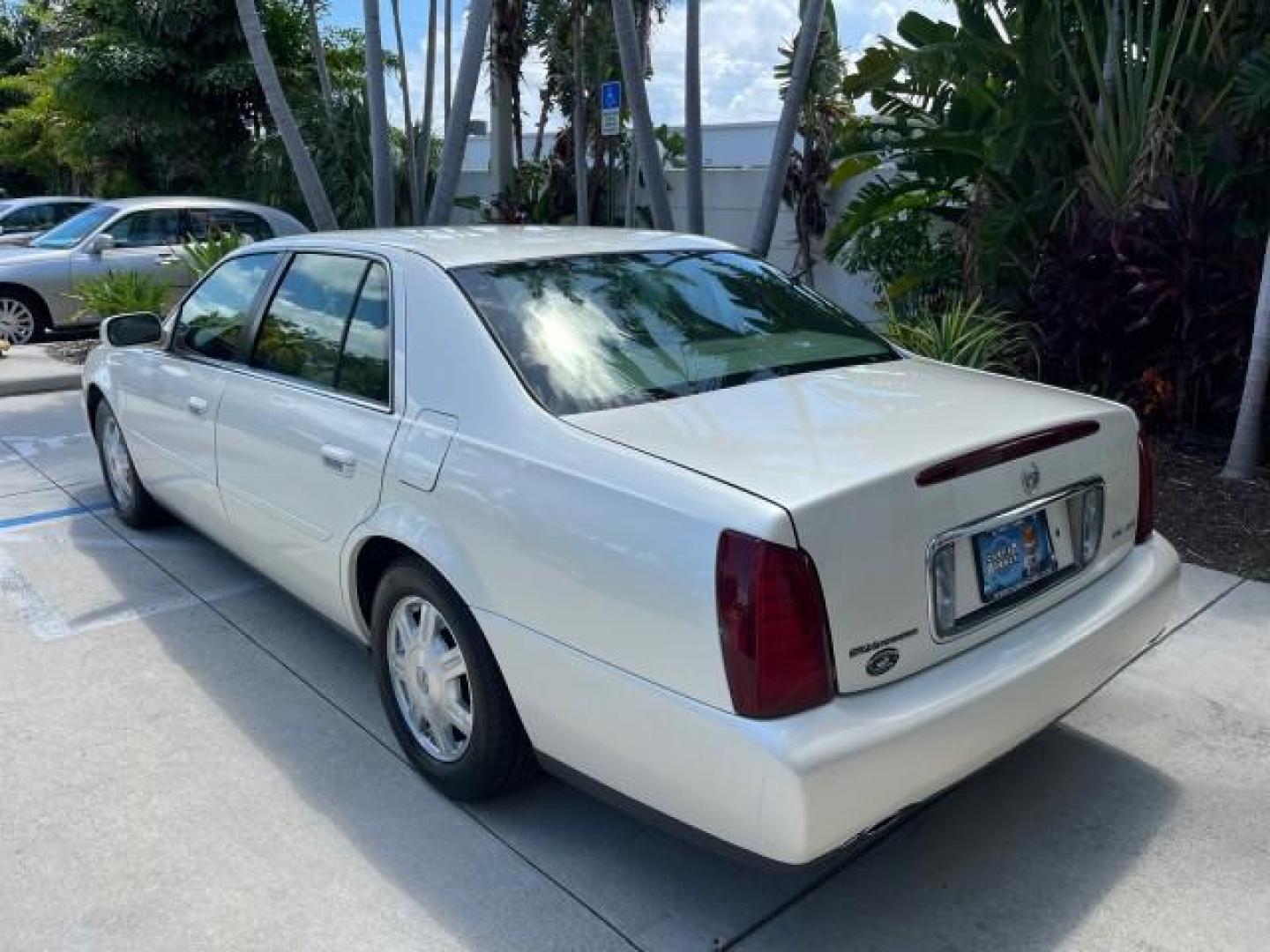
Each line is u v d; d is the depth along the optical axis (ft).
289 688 13.32
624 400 9.89
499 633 9.45
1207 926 9.00
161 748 11.93
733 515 7.77
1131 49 24.12
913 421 9.34
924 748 7.91
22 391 30.63
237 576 16.89
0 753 11.84
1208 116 23.86
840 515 7.81
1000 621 8.89
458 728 10.58
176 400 15.33
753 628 7.56
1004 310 25.38
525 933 9.07
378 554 11.60
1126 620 9.73
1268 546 16.69
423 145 39.91
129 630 14.96
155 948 8.93
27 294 37.63
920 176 28.04
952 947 8.83
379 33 28.27
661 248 12.71
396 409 10.95
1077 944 8.82
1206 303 21.25
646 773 8.42
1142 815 10.45
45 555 17.84
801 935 8.98
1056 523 9.53
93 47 56.54
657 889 9.59
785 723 7.57
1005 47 25.38
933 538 8.34
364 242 12.66
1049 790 10.86
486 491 9.55
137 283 35.37
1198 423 23.15
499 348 10.27
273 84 29.40
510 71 47.93
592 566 8.56
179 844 10.26
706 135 59.00
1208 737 11.75
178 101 57.62
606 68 39.47
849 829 7.72
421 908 9.37
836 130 35.01
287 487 12.57
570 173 47.26
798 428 9.16
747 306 12.05
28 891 9.62
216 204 40.65
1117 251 22.04
